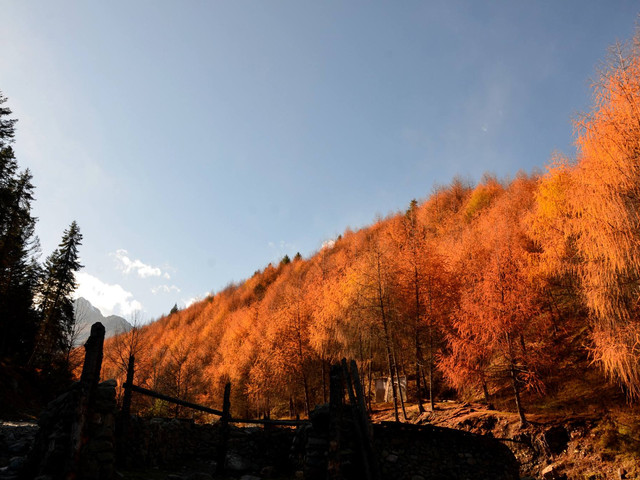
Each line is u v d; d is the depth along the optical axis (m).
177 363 31.89
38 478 6.49
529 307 16.78
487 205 45.09
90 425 7.22
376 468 8.73
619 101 12.58
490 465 10.04
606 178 12.41
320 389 30.52
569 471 12.60
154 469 9.73
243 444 11.98
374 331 22.59
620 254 11.62
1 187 25.61
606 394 15.42
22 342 29.80
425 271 22.27
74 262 36.69
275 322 29.70
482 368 19.31
